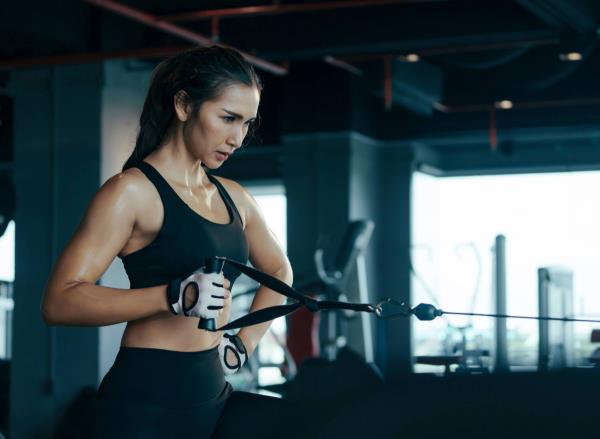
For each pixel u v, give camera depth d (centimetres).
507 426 128
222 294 185
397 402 134
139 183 194
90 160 877
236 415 200
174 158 202
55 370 881
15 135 905
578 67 1223
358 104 1284
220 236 201
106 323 188
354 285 1094
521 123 1321
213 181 213
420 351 1241
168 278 196
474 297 693
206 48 200
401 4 851
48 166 891
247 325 190
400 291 1396
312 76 1269
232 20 879
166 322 197
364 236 938
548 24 822
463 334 426
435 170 1515
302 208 1275
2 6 777
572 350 354
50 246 890
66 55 845
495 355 354
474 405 131
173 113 201
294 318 997
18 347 896
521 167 1528
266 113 1312
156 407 194
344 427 135
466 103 1250
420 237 1508
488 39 842
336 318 1009
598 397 127
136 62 895
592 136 1355
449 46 875
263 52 880
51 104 889
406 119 1374
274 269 227
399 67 1033
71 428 852
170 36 892
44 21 812
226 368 209
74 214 882
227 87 195
